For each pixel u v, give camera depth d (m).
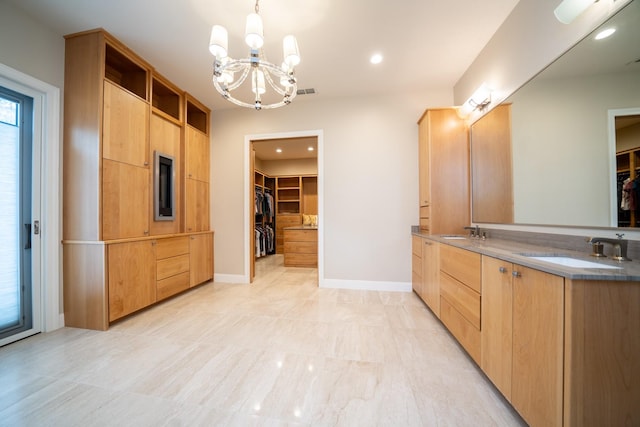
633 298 0.84
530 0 1.69
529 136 1.71
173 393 1.30
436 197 2.65
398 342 1.85
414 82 2.90
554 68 1.49
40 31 1.97
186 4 1.80
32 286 1.97
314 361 1.60
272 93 3.16
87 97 2.08
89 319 2.06
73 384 1.38
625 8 1.11
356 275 3.24
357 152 3.23
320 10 1.85
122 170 2.25
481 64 2.34
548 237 1.56
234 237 3.58
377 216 3.19
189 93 3.17
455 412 1.18
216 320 2.25
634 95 1.09
